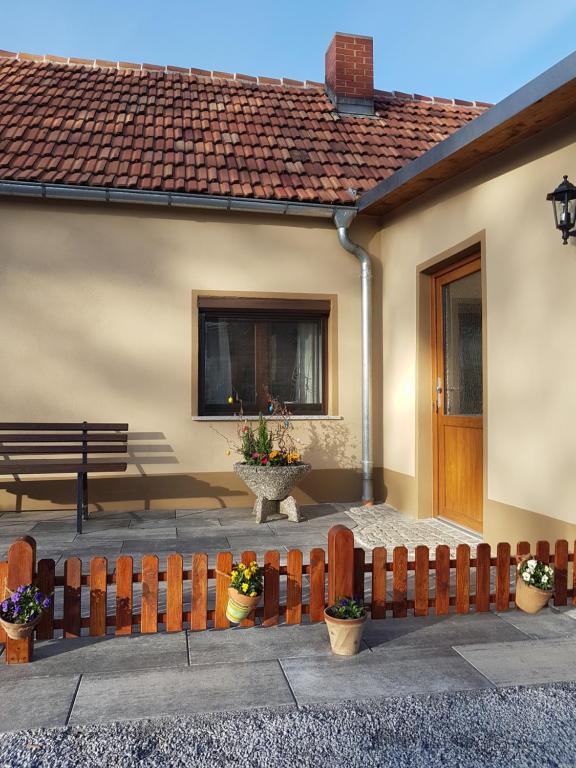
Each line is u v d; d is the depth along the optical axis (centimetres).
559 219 453
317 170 796
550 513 488
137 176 711
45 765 245
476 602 409
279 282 771
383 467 795
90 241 723
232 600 367
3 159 700
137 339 733
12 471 629
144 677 315
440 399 695
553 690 305
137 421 731
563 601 420
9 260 704
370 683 311
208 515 708
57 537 602
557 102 437
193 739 263
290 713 283
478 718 280
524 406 520
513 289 534
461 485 655
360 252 778
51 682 309
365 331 782
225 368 776
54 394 712
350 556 369
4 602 329
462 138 529
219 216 755
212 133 830
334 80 965
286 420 765
